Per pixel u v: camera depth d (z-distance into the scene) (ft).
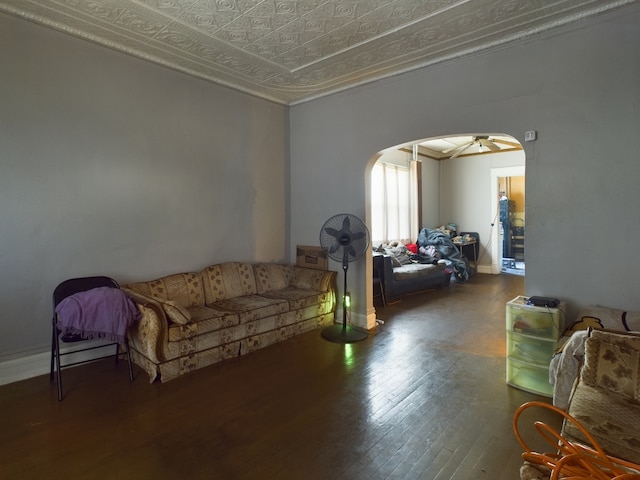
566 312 9.02
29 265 9.07
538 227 9.41
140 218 11.00
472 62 10.40
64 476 5.73
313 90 13.76
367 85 12.75
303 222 15.11
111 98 10.28
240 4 8.16
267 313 11.44
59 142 9.41
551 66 9.10
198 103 12.33
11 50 8.63
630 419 4.65
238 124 13.56
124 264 10.70
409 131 11.76
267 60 11.09
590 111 8.61
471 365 9.91
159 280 11.14
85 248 9.95
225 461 6.09
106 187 10.28
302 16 8.66
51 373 8.96
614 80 8.30
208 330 9.92
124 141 10.59
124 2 8.11
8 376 8.82
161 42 10.00
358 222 12.35
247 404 7.92
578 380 5.68
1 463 6.02
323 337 12.18
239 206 13.67
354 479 5.68
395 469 5.90
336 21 8.89
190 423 7.20
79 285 9.53
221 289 12.26
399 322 13.88
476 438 6.71
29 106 8.93
